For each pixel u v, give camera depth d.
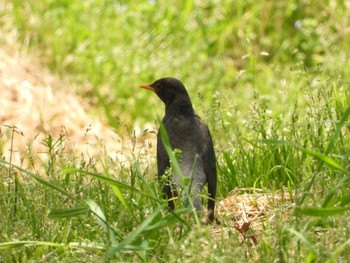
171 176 9.55
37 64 17.92
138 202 9.12
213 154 10.46
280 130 12.62
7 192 9.45
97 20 20.02
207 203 10.32
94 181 10.14
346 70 17.00
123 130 16.66
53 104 16.41
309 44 19.77
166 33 20.09
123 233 8.59
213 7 20.69
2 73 16.69
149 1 20.69
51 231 8.73
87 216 8.88
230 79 18.55
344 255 7.58
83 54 18.91
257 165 11.18
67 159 10.69
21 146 14.70
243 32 20.02
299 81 16.19
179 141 10.34
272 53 19.95
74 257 7.87
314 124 11.18
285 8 20.58
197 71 19.06
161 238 8.27
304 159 10.86
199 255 7.29
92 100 17.73
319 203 8.17
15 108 15.91
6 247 7.82
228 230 8.18
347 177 7.86
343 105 12.40
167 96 10.89
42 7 19.83
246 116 14.59
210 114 13.48
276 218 8.10
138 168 8.66
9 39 18.25
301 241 7.60
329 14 20.38
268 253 7.63
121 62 18.95
